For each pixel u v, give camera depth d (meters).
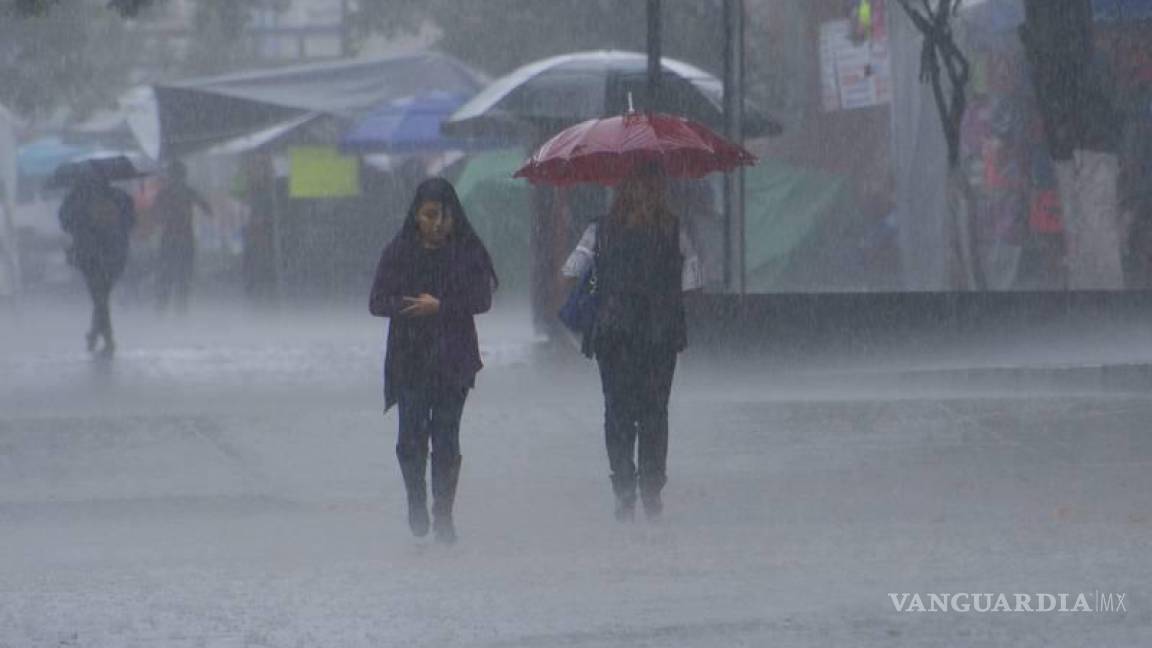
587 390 60.28
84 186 79.69
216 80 108.69
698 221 64.62
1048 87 66.56
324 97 108.06
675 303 37.69
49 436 50.16
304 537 37.66
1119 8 75.44
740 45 63.12
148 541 37.50
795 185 93.00
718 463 46.69
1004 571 31.14
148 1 63.03
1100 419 50.94
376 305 35.19
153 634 27.05
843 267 92.38
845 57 93.12
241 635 26.86
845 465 46.16
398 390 35.50
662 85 67.69
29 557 35.22
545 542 35.81
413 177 105.81
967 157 85.19
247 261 103.44
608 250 37.62
